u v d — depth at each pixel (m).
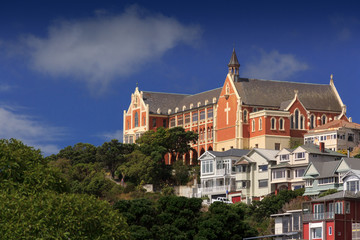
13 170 81.38
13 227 71.06
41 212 73.00
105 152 173.00
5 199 74.38
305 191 126.75
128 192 160.12
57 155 178.12
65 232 72.44
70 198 76.19
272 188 142.00
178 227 102.88
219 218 103.06
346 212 97.81
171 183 170.38
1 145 83.50
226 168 158.00
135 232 98.75
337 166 124.56
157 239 100.75
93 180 157.50
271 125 178.00
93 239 75.12
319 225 98.62
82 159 173.62
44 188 81.88
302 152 138.62
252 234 104.62
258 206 122.69
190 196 157.62
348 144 168.38
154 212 105.06
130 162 169.12
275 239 105.00
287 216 108.00
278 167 141.00
